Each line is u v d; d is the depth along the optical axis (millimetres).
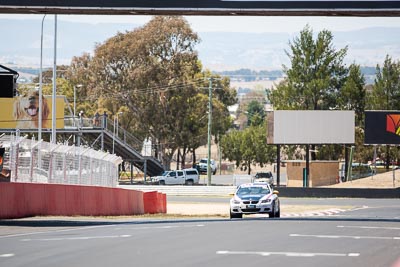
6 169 48844
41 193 51688
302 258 27250
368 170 169750
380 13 46156
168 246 31094
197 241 33125
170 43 168875
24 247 31359
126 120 169375
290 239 34125
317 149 170625
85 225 45875
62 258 27422
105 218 56250
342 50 171125
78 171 58719
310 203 104188
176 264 25625
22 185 49844
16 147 50250
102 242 32906
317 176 149750
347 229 40438
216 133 178750
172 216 66812
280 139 137250
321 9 45562
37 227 43844
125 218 57719
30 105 139375
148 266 25172
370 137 133625
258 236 35594
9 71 62469
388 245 31812
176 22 168875
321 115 137750
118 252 29031
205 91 180125
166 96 168375
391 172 144875
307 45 169375
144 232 38375
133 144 156375
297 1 45594
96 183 63938
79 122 136375
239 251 29250
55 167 54844
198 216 68000
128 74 168375
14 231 40844
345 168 146250
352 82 169875
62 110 137875
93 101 178000
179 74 168750
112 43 171500
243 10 45781
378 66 171625
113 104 169625
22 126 139750
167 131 169875
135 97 168625
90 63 176000
